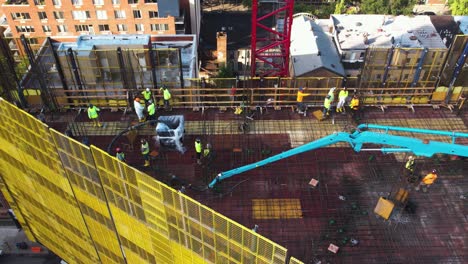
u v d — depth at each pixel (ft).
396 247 78.74
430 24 244.42
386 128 84.28
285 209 85.25
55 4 228.22
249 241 64.75
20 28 237.66
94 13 232.94
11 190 126.21
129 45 141.08
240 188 89.25
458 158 94.43
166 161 95.61
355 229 81.71
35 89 108.99
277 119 105.91
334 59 223.71
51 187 103.60
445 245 79.05
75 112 109.50
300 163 94.48
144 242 90.79
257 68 246.68
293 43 232.73
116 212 88.99
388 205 81.35
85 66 124.26
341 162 94.73
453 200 86.74
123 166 73.56
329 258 77.05
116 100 110.11
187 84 130.72
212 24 297.33
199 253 77.77
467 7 284.20
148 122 96.12
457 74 102.83
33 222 135.54
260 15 301.63
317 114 106.22
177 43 172.14
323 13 301.22
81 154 80.69
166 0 226.79
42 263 149.89
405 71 108.06
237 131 102.89
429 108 108.68
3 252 151.33
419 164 93.81
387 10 292.40
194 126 104.37
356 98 103.04
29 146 94.02
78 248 125.29
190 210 69.21
